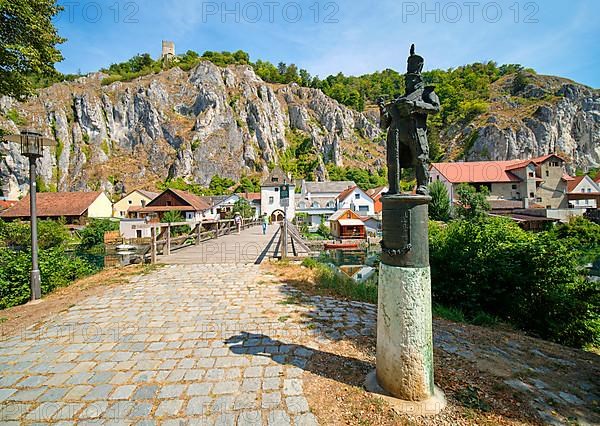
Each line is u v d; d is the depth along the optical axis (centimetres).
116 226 3316
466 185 4084
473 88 10938
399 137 285
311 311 522
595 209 3145
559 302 540
